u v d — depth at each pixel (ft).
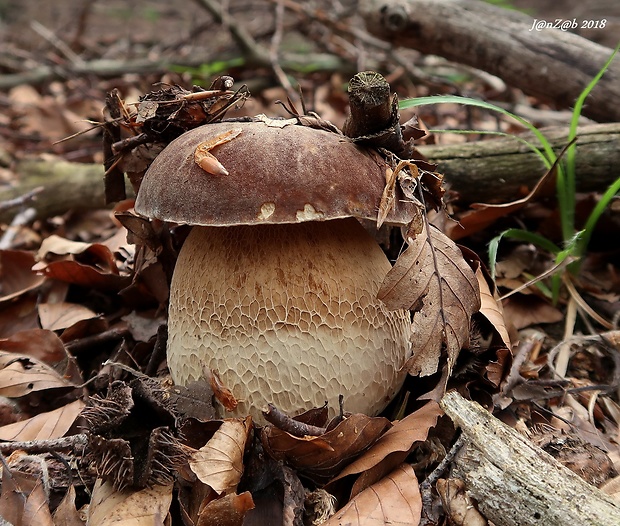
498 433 0.64
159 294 1.01
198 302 0.71
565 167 1.09
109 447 0.63
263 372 0.68
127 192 1.30
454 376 0.80
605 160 1.08
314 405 0.68
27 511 0.66
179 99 0.76
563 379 0.88
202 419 0.69
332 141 0.67
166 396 0.67
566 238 1.06
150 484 0.65
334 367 0.68
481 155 1.14
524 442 0.63
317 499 0.67
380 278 0.74
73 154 1.91
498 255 1.12
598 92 1.21
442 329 0.68
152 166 0.71
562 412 0.84
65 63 2.60
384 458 0.66
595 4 3.74
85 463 0.72
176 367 0.74
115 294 1.13
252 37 2.69
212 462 0.64
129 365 0.95
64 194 1.48
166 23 4.28
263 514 0.66
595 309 1.05
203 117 0.78
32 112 2.26
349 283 0.70
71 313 1.06
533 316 1.03
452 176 1.15
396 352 0.74
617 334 0.91
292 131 0.67
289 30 2.50
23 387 0.89
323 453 0.66
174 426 0.65
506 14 1.36
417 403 0.80
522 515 0.60
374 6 1.48
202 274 0.71
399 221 0.67
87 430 0.65
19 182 1.49
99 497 0.65
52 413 0.85
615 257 1.16
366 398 0.71
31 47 3.64
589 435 0.80
